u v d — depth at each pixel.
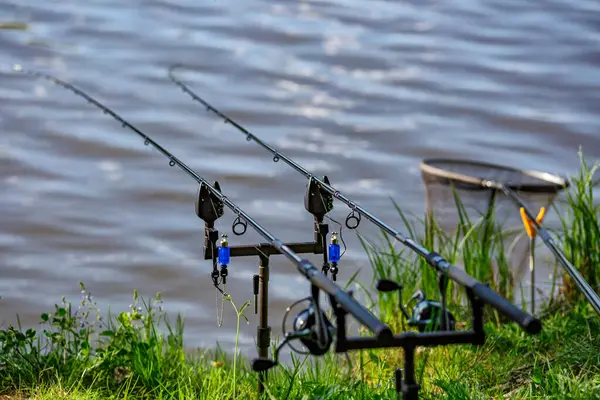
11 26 37.69
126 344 12.75
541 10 39.06
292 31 37.38
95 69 34.44
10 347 12.44
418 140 29.34
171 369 12.59
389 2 40.44
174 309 20.66
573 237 15.63
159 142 29.33
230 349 18.28
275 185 26.78
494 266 16.02
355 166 27.78
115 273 22.88
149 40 36.66
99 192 26.77
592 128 29.91
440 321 8.30
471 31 37.56
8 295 21.84
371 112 31.27
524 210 14.52
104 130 30.08
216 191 10.31
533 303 15.23
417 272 15.62
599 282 15.33
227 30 37.56
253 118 30.89
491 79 33.56
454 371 12.43
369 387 11.85
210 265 23.06
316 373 12.55
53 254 23.84
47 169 27.98
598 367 11.89
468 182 15.85
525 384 11.91
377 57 35.31
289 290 21.14
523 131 30.03
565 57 35.12
